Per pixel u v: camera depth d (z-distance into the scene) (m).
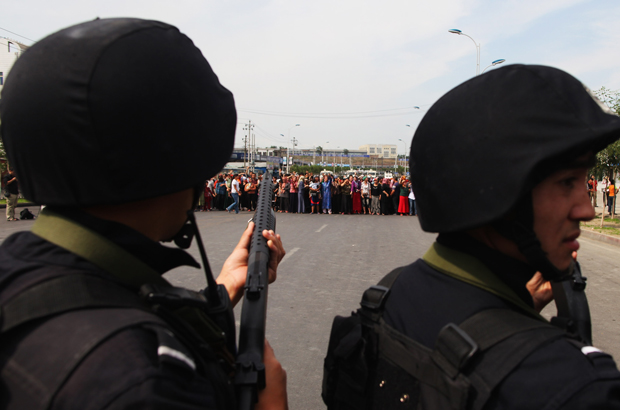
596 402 0.58
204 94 0.72
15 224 11.09
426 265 0.88
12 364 0.50
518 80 0.72
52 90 0.60
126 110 0.61
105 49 0.62
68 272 0.58
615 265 6.92
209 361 0.67
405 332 0.82
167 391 0.50
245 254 1.22
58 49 0.62
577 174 0.70
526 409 0.60
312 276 5.50
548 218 0.71
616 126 0.64
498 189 0.69
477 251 0.79
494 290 0.77
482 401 0.63
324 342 3.37
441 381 0.70
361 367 0.88
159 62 0.65
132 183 0.64
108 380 0.47
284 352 3.19
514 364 0.63
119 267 0.63
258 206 1.27
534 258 0.72
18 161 0.65
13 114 0.63
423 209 0.84
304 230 10.95
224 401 0.66
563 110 0.67
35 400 0.48
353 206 17.73
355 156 121.75
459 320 0.74
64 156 0.61
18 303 0.53
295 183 17.81
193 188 0.76
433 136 0.81
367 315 0.92
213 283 0.82
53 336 0.51
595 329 3.72
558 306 1.02
